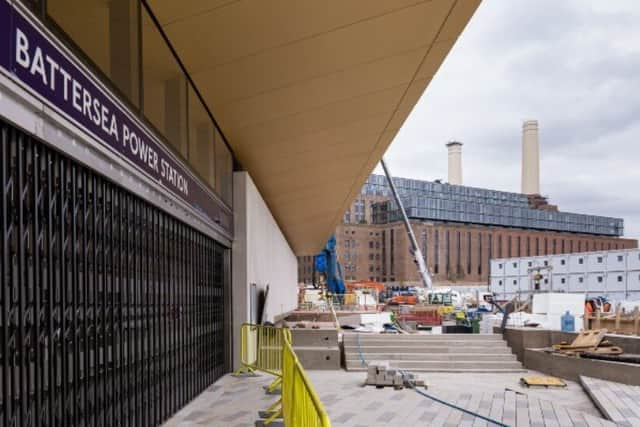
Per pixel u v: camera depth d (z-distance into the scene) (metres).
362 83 10.02
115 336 5.40
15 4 3.34
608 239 148.00
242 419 7.58
